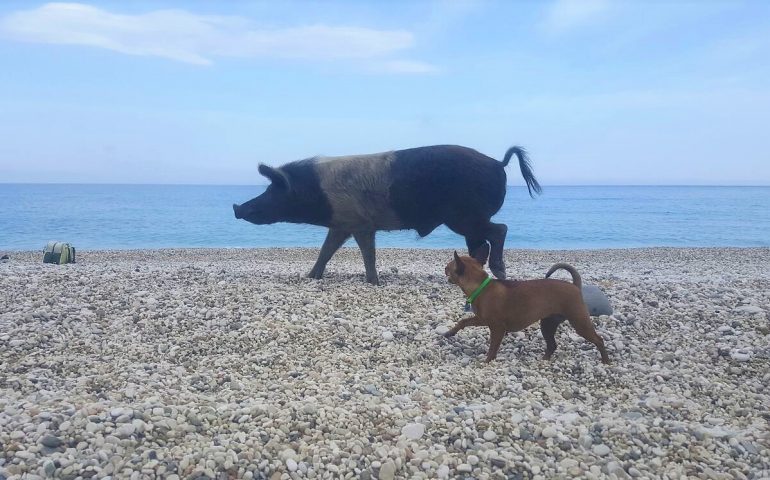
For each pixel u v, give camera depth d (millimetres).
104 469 1395
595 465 1498
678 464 1516
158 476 1387
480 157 3342
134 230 14758
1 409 1677
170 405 1756
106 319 2689
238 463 1451
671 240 13297
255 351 2361
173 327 2607
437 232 15234
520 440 1620
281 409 1742
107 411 1653
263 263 6723
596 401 1967
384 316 2758
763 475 1459
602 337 2502
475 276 2244
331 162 3475
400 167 3330
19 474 1354
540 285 2188
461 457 1523
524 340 2494
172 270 4121
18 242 12016
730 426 1754
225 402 1824
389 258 8000
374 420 1709
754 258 8406
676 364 2283
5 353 2268
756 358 2309
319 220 3566
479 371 2158
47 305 2879
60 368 2125
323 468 1456
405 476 1441
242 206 3602
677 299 3090
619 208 26312
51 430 1544
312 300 2984
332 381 2041
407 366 2244
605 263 7586
